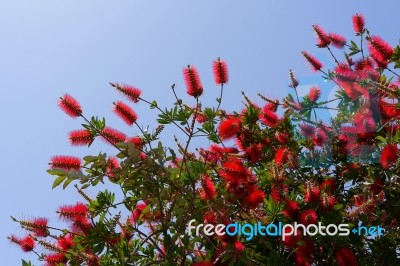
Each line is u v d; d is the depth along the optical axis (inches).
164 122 69.2
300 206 68.8
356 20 85.4
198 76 68.6
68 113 64.6
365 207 72.8
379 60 79.4
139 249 70.6
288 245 65.4
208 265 63.7
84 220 65.8
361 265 70.7
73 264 69.1
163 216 73.1
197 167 72.2
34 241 73.8
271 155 83.8
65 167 64.2
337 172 83.7
